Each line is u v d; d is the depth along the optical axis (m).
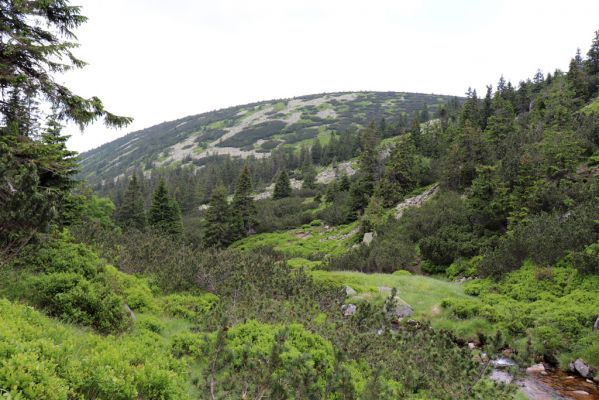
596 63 61.62
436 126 69.69
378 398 5.81
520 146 37.16
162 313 11.85
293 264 33.00
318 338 9.59
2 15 10.34
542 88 67.88
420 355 9.85
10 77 10.02
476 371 8.71
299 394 5.56
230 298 13.12
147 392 5.39
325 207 64.94
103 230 19.11
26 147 11.49
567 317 15.15
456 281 25.77
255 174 114.00
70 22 11.43
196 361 8.29
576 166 30.92
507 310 17.33
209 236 53.41
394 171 49.47
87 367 4.96
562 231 20.66
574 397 11.16
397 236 34.28
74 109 11.24
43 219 8.44
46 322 6.71
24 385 3.92
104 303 8.68
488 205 29.34
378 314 11.93
